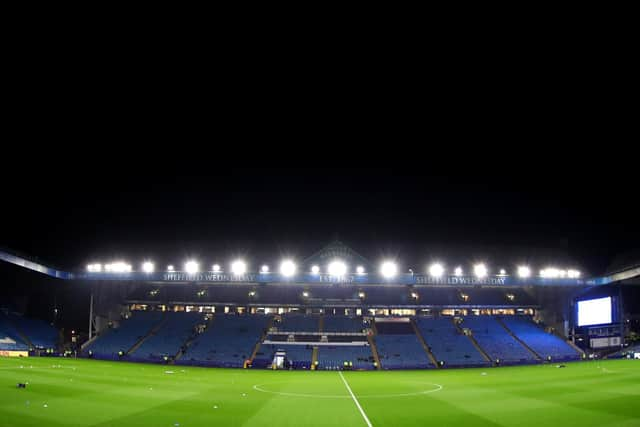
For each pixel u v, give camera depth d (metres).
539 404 31.80
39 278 94.00
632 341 88.94
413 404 32.25
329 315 92.44
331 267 80.38
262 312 93.69
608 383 45.09
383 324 90.62
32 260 73.62
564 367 68.56
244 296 95.25
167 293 95.88
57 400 30.61
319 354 80.19
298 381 51.28
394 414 27.88
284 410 28.94
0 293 91.38
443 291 97.88
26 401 29.61
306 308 93.69
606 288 91.62
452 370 71.81
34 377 44.56
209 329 87.94
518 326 92.12
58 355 80.94
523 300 97.50
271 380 52.25
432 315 94.06
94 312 89.38
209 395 35.88
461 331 89.12
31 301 95.50
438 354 81.31
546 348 85.44
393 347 82.94
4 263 90.62
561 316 92.62
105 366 64.44
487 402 33.12
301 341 84.50
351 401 33.78
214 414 26.86
